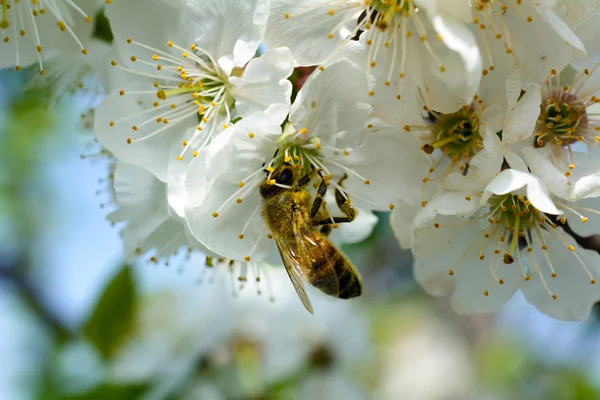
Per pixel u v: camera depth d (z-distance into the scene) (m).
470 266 0.17
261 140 0.16
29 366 0.22
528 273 0.17
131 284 0.19
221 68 0.16
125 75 0.16
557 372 0.25
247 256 0.16
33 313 0.22
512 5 0.15
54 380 0.21
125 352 0.21
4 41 0.16
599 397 0.24
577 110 0.16
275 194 0.16
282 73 0.16
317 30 0.16
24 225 0.27
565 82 0.16
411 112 0.16
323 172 0.16
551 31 0.15
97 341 0.20
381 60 0.16
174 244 0.17
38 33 0.17
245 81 0.16
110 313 0.20
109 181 0.17
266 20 0.16
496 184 0.15
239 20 0.16
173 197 0.16
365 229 0.17
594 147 0.16
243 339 0.21
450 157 0.16
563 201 0.16
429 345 0.27
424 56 0.16
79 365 0.21
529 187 0.15
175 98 0.16
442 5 0.15
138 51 0.16
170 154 0.16
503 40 0.15
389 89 0.16
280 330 0.21
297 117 0.16
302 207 0.16
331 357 0.22
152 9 0.16
